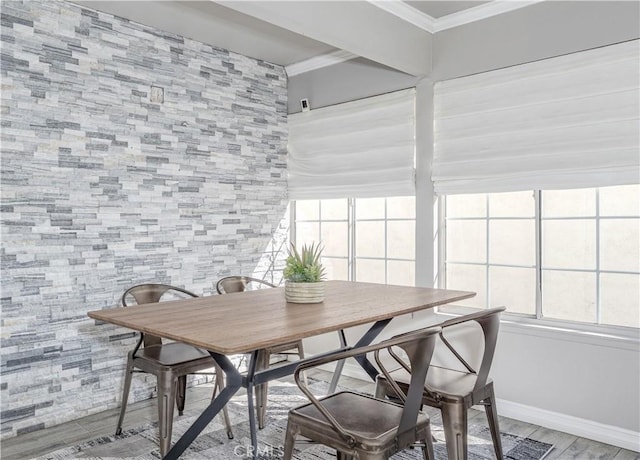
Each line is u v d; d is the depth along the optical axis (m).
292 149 4.60
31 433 3.03
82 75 3.27
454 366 3.48
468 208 3.70
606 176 2.82
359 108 4.04
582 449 2.76
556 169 3.00
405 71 3.51
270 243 4.51
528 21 3.13
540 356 3.09
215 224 4.06
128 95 3.51
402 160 3.76
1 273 2.95
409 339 1.74
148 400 3.61
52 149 3.14
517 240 3.48
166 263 3.74
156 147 3.67
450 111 3.48
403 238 4.15
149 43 3.62
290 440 1.91
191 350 2.89
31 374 3.07
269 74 4.47
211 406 2.18
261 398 3.04
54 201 3.16
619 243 2.98
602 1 2.85
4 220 2.96
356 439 1.71
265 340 1.81
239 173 4.23
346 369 4.16
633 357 2.75
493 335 2.23
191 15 3.43
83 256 3.30
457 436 2.10
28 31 3.03
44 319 3.13
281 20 2.69
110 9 3.32
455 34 3.46
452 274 3.77
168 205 3.75
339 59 4.19
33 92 3.06
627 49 2.76
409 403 1.77
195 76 3.91
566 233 3.21
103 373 3.39
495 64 3.27
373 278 4.34
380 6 3.18
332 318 2.22
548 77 3.04
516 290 3.48
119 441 2.89
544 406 3.07
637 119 2.72
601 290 3.05
